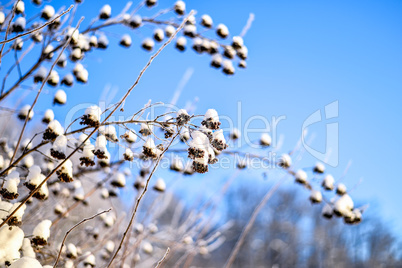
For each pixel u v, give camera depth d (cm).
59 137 257
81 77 331
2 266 255
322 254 2778
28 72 325
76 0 333
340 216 358
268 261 2608
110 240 387
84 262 335
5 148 354
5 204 267
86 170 373
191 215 403
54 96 307
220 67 371
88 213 439
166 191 369
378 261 2788
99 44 355
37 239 266
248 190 2758
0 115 343
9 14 324
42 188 265
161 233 418
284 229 2755
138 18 357
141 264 425
